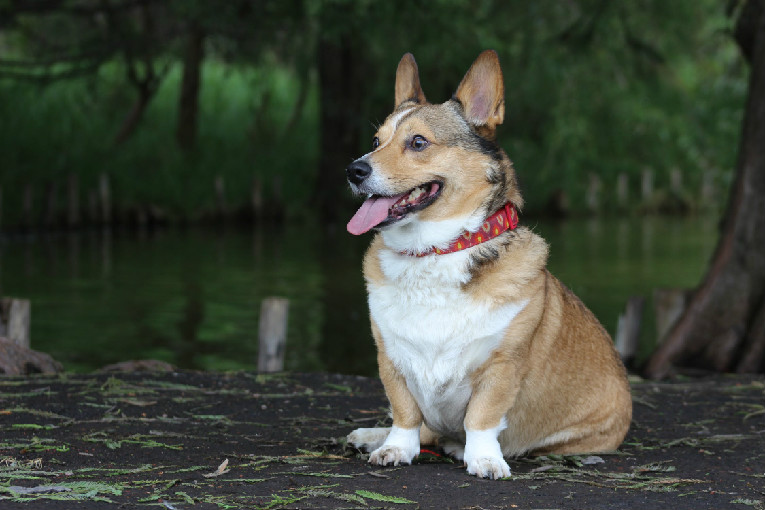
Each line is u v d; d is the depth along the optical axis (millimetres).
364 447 5074
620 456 5113
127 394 6316
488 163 4656
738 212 8852
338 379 7309
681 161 35781
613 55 28656
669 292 9969
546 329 4805
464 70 25125
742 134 9023
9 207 23969
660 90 33938
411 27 20516
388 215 4496
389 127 4746
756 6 9062
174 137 29078
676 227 28188
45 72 23953
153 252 19703
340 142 28453
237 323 11750
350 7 19594
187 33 24109
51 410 5754
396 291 4562
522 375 4652
